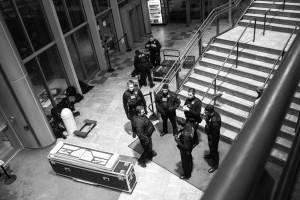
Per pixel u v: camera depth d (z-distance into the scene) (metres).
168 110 8.28
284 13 9.91
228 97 8.90
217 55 9.88
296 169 0.74
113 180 7.25
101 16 14.65
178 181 7.43
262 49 9.09
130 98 8.69
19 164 9.08
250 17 10.76
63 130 10.15
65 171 7.98
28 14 9.88
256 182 0.46
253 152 0.50
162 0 18.81
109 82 13.13
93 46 13.85
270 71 8.62
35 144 9.52
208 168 7.63
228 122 8.44
